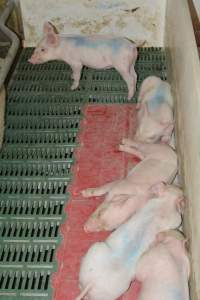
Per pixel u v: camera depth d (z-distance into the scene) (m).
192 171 2.12
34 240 2.41
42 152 2.86
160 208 2.22
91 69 3.43
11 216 2.53
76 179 2.68
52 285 2.22
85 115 3.08
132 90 3.12
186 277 2.00
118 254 2.07
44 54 3.15
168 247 2.06
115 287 2.01
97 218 2.33
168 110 2.71
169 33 3.21
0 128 2.75
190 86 2.21
